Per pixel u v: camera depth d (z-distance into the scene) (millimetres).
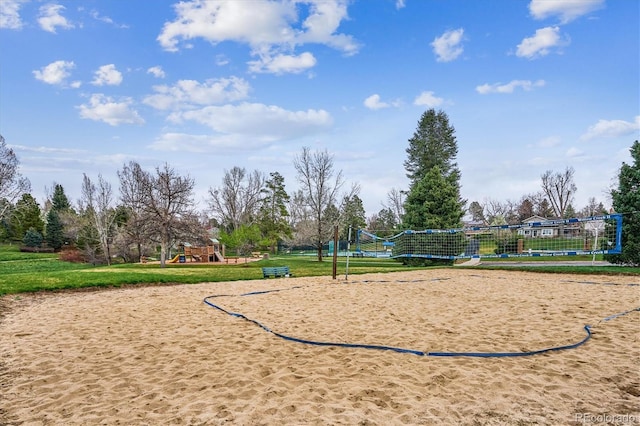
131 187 34781
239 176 51312
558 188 58219
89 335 6582
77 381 4562
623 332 6422
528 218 54406
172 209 23547
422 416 3598
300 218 47594
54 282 12281
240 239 30078
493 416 3607
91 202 36500
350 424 3432
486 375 4617
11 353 5648
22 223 53156
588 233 23000
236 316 8016
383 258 33125
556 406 3820
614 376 4562
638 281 13266
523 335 6305
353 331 6727
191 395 4117
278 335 6469
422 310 8469
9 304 9523
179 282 14164
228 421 3502
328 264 25953
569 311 8102
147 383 4465
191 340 6227
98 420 3576
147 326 7188
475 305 8961
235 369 4891
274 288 12391
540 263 23875
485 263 25984
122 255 35719
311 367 4941
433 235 23938
